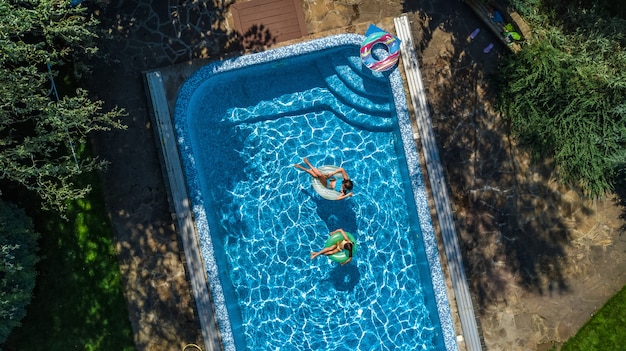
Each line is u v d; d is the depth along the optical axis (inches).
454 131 536.1
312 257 517.0
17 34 419.2
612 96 504.1
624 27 502.0
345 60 538.3
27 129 513.0
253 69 535.2
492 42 534.0
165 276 527.2
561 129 509.7
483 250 535.8
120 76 527.2
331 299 546.6
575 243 537.0
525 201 537.0
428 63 535.8
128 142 527.2
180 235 517.0
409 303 546.6
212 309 517.0
